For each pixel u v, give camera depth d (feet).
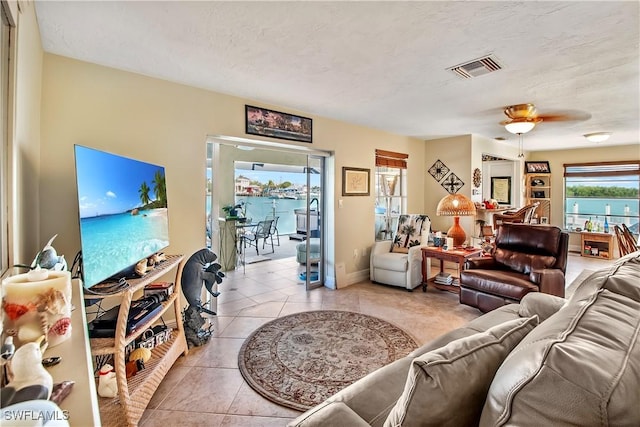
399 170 18.03
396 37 6.63
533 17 5.87
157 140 9.06
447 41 6.82
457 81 9.19
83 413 2.29
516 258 11.12
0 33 4.16
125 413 5.38
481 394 2.59
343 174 14.47
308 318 10.59
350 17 5.90
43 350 3.04
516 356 2.40
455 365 2.62
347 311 11.21
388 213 17.76
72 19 6.03
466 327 6.07
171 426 5.69
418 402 2.44
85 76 7.88
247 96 10.68
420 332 9.46
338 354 8.17
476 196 17.63
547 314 6.27
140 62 7.96
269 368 7.54
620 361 2.14
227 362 7.82
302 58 7.68
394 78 8.97
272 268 18.19
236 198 24.84
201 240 10.00
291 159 22.47
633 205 21.04
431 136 17.72
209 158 10.96
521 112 11.82
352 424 2.90
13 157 4.57
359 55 7.52
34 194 6.66
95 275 5.18
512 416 2.06
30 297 3.08
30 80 5.94
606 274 4.27
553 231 10.82
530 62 7.90
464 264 11.93
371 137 15.75
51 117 7.43
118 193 6.04
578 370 2.01
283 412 6.06
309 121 12.87
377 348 8.46
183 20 6.05
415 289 13.96
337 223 14.34
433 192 18.80
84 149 5.11
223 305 11.94
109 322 5.91
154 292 7.59
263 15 5.84
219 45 7.04
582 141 19.60
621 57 7.61
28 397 2.08
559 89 9.87
